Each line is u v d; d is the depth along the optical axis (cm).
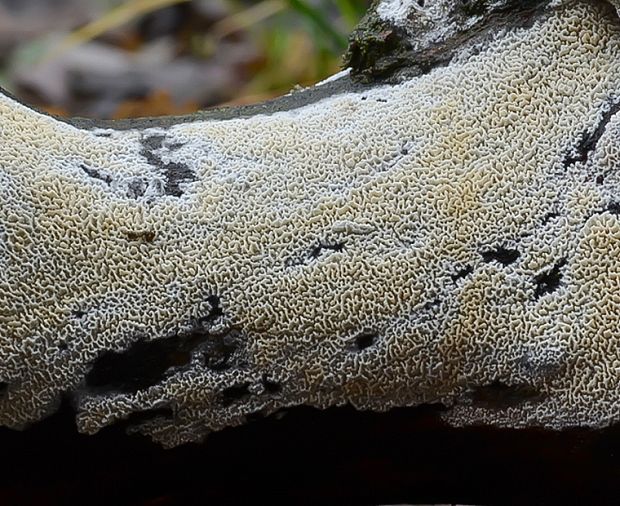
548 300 21
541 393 21
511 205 21
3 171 21
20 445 21
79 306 21
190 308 21
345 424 21
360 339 21
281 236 21
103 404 21
